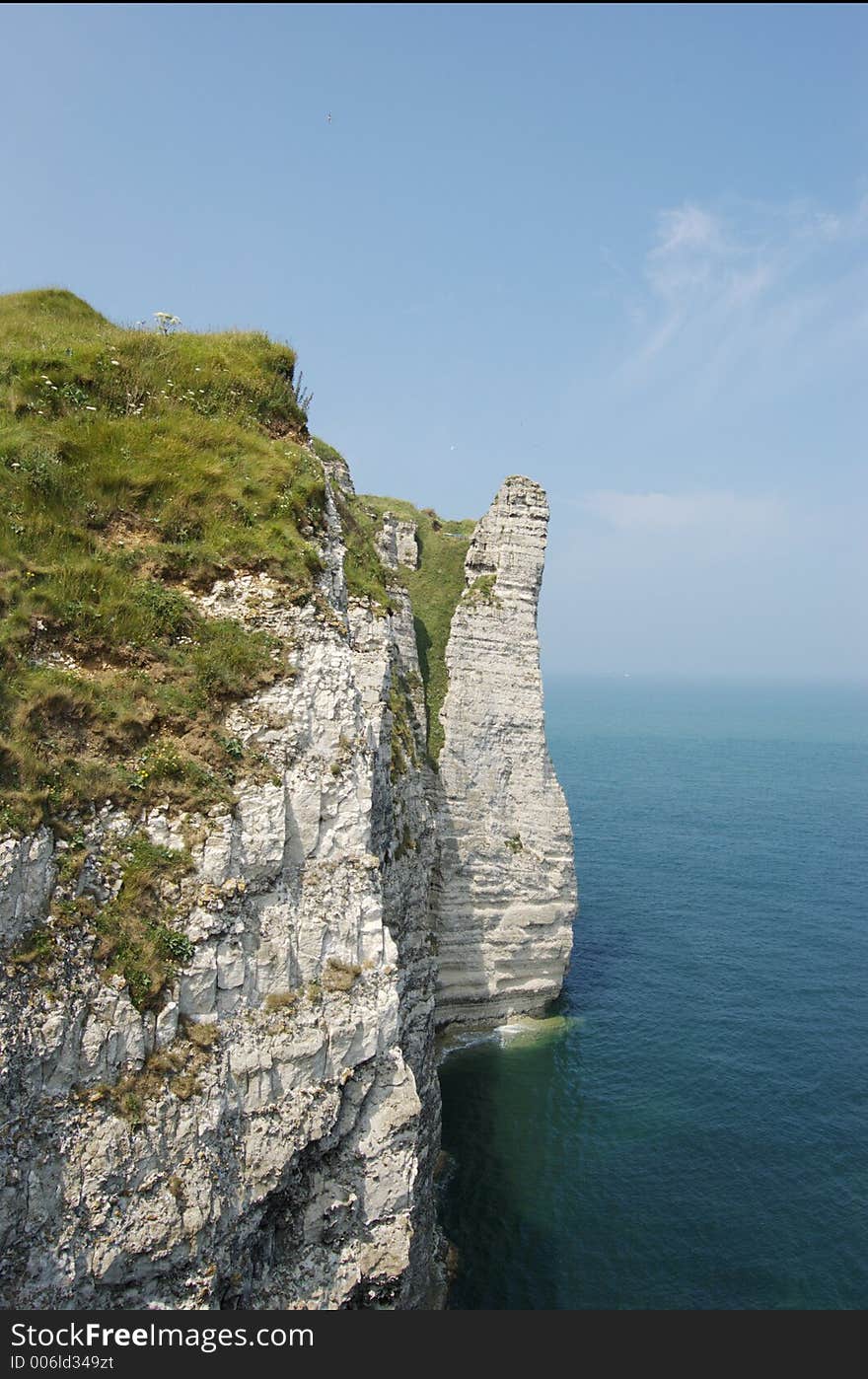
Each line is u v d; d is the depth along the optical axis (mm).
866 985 54531
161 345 26031
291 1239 18312
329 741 20219
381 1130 19422
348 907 19594
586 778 144750
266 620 20547
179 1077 15914
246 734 19094
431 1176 32312
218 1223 15930
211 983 16797
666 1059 45094
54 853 15680
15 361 23062
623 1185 34875
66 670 17953
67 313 30453
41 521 19609
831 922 66812
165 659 19266
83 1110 14688
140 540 21016
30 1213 13820
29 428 21516
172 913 16688
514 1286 29219
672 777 147250
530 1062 44875
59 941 15195
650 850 90312
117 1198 14758
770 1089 42031
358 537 35094
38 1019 14430
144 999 15773
